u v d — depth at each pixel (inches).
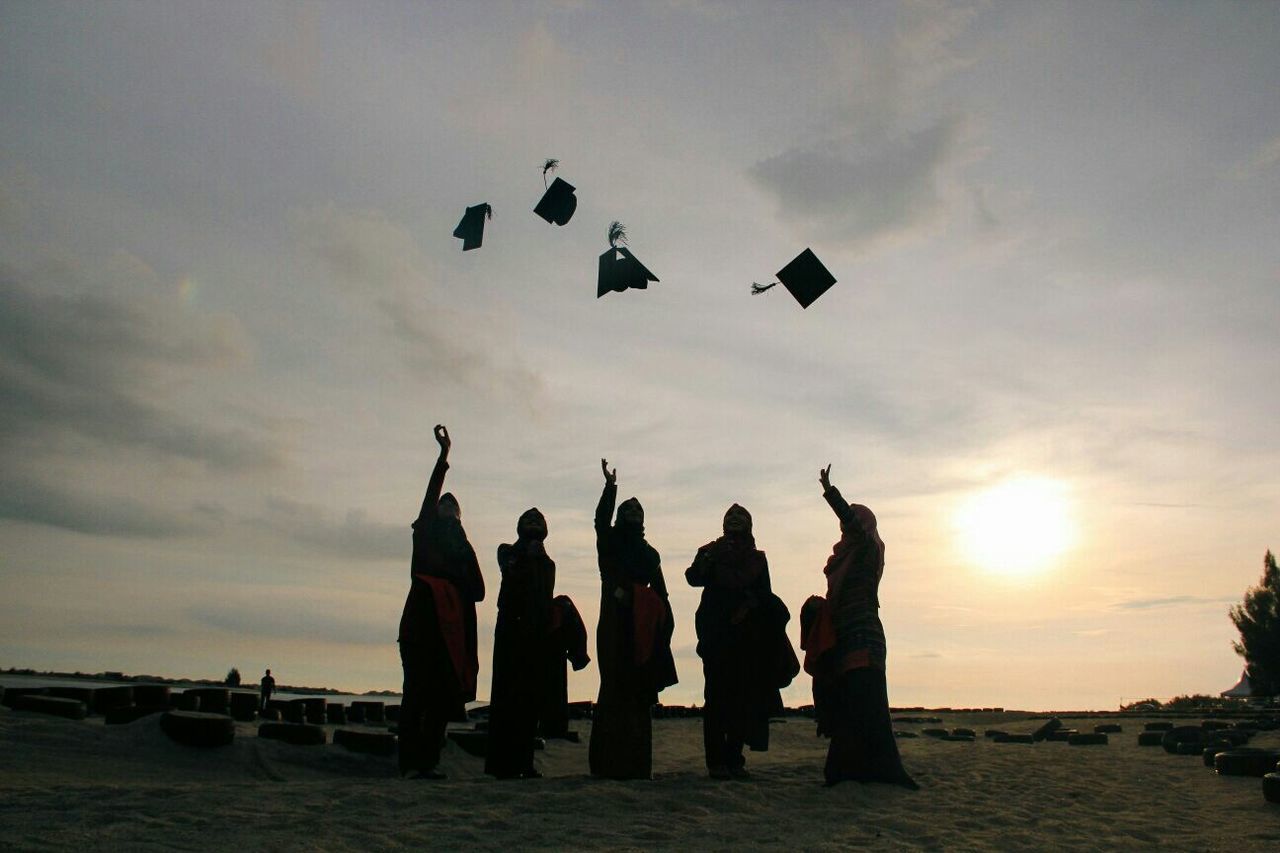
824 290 412.8
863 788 319.6
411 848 224.2
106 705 526.0
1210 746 502.0
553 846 231.9
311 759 408.8
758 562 347.9
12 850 205.0
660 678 348.8
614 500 358.0
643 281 406.9
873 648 331.3
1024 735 659.4
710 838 248.1
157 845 213.6
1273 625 1718.8
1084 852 254.1
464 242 445.4
